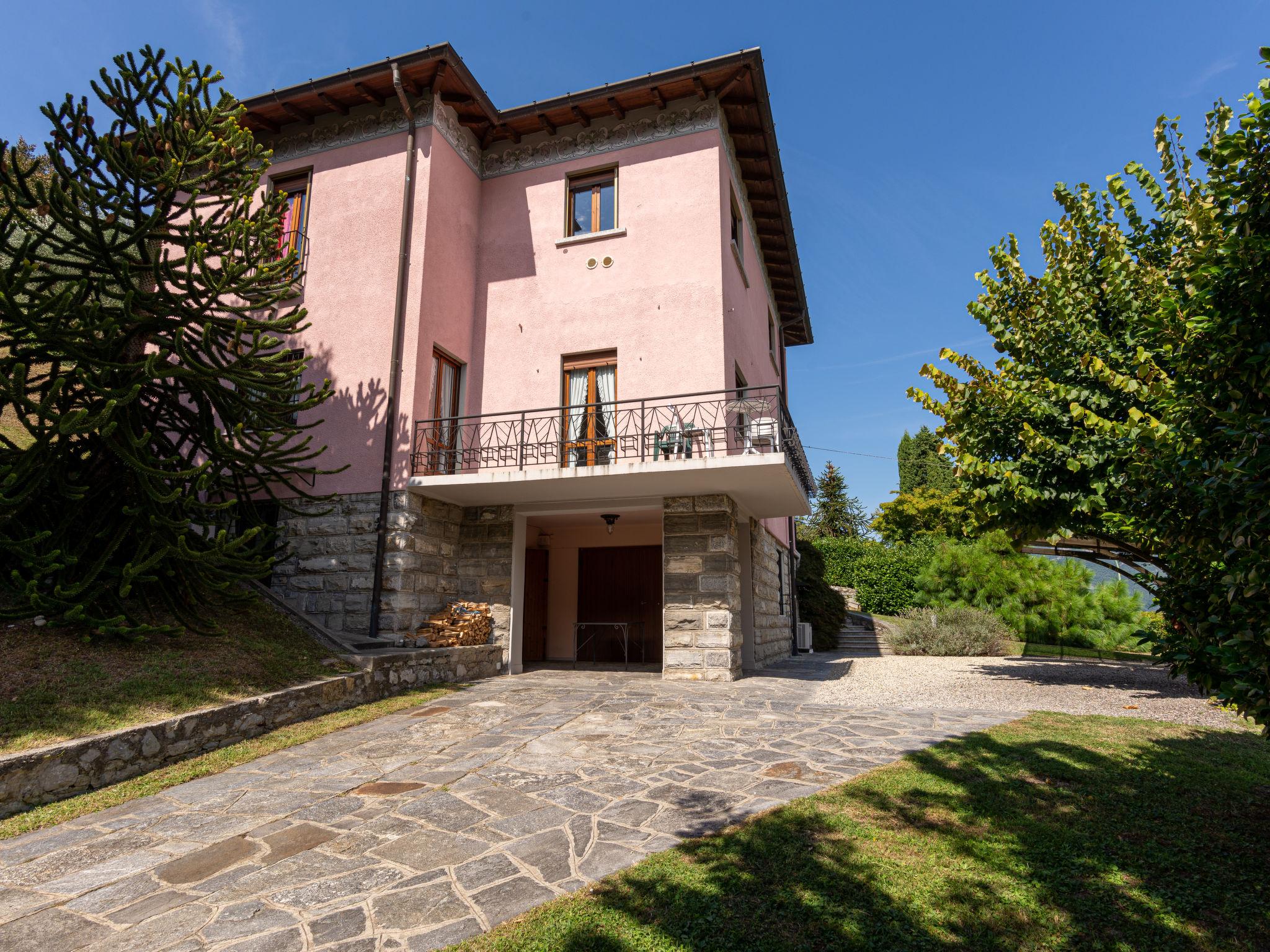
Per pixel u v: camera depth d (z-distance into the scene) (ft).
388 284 36.06
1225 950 8.62
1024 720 22.30
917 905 9.80
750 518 42.42
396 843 12.70
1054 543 34.58
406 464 33.71
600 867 11.42
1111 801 14.06
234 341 24.99
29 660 19.02
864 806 13.79
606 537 49.24
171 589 24.34
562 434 37.27
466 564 37.35
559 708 25.07
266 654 24.95
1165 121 28.91
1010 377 32.12
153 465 22.52
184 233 24.64
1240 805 13.83
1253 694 10.37
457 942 9.13
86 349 21.93
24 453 20.52
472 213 41.04
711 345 35.88
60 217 21.88
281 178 40.34
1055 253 31.78
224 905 10.40
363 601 32.96
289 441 35.78
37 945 9.31
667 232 37.91
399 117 37.96
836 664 45.14
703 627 33.58
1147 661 43.01
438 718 23.45
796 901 9.93
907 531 101.76
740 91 38.55
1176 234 28.55
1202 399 11.28
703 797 14.82
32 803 14.83
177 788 16.21
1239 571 9.59
